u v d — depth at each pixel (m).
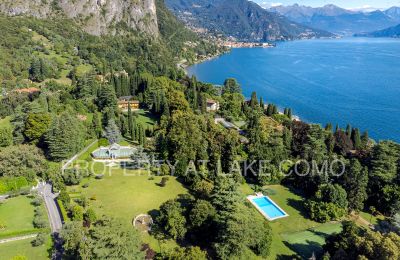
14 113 123.06
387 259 52.59
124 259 53.56
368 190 88.12
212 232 68.38
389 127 167.25
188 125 103.06
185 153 95.69
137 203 81.81
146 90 170.12
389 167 88.88
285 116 153.88
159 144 103.44
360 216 85.31
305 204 85.44
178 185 92.19
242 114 159.00
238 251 61.34
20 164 88.88
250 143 115.25
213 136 105.62
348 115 186.75
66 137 100.62
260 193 92.88
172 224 67.94
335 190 83.00
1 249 63.94
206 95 173.25
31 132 105.62
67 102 144.75
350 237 61.75
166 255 59.28
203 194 79.94
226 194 70.88
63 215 73.00
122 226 57.53
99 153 107.44
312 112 193.38
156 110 150.88
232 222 61.94
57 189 84.94
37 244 64.88
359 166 87.56
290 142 113.81
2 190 83.00
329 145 111.12
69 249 59.78
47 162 97.56
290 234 75.94
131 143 119.75
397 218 77.31
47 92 148.88
